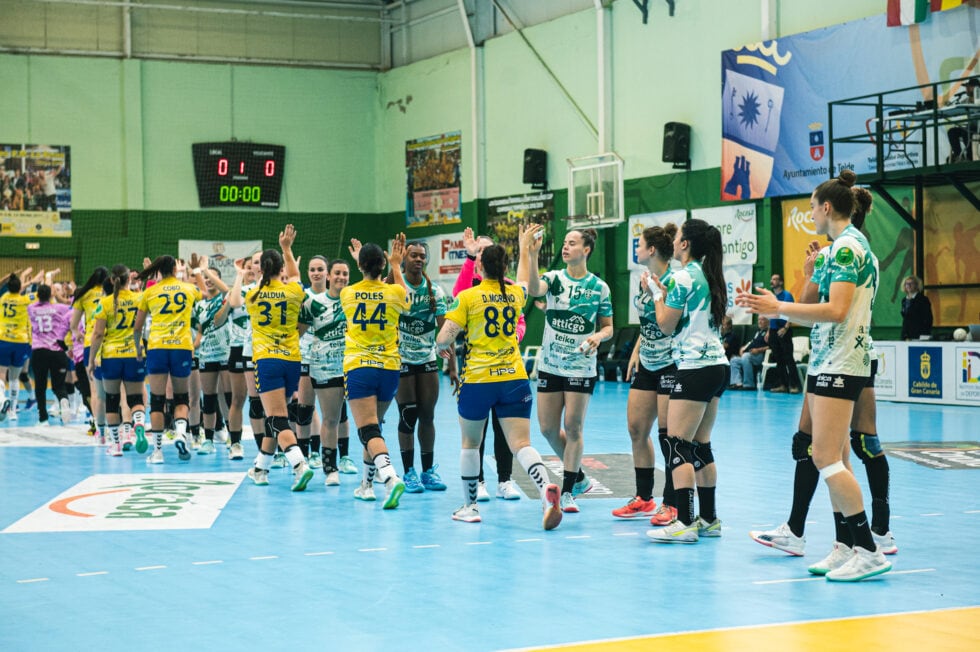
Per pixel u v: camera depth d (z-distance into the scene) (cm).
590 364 752
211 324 1106
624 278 2312
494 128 2619
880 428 1291
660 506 735
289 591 534
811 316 528
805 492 605
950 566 582
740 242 2047
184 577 566
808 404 595
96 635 457
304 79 2875
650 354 709
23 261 2664
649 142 2239
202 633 459
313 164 2884
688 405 639
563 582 550
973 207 1691
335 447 895
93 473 974
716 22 2081
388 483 770
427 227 2806
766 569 579
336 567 589
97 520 739
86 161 2709
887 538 609
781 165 1936
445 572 574
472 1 2672
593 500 818
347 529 702
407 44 2884
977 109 1585
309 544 653
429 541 661
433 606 502
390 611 494
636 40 2258
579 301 739
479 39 2653
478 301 702
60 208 2691
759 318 1922
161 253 2767
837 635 449
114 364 1087
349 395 779
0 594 531
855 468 970
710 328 639
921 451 1069
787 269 1980
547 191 2477
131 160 2733
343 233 2909
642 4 2236
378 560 606
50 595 529
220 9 2803
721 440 1186
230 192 2800
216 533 690
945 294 1742
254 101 2838
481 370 704
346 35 2911
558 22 2433
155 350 1035
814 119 1873
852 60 1806
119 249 2733
